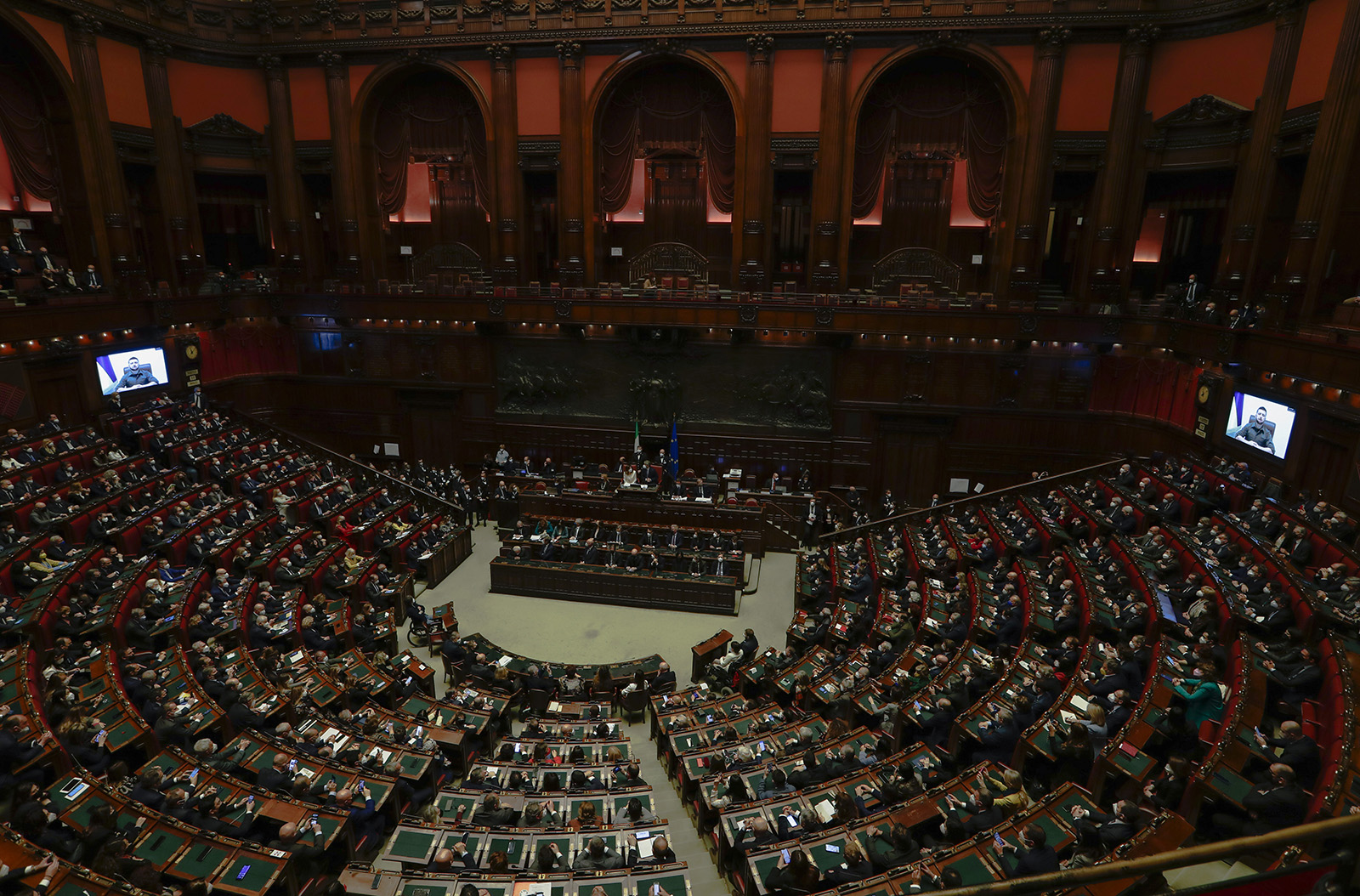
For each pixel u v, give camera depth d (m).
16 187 22.91
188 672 12.75
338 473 25.56
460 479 26.20
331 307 27.25
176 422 23.62
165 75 24.98
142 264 25.02
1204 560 14.73
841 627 16.47
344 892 8.44
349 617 17.00
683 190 27.41
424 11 25.25
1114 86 22.47
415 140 27.67
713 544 22.00
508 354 27.25
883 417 25.42
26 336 20.27
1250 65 20.39
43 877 7.65
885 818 9.52
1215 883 2.10
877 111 24.95
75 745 10.39
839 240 24.86
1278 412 18.05
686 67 25.50
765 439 26.17
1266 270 20.45
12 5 20.70
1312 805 8.06
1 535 15.86
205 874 8.69
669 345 25.80
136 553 17.34
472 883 8.68
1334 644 10.97
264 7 25.81
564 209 25.92
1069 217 26.11
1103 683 11.52
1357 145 17.31
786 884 8.54
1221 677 11.77
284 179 27.31
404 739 12.41
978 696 12.70
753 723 13.30
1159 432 23.12
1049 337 23.03
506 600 20.78
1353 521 15.64
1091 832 8.52
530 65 25.34
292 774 10.77
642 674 16.00
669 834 10.78
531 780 11.49
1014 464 25.06
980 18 22.50
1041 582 15.93
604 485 25.31
